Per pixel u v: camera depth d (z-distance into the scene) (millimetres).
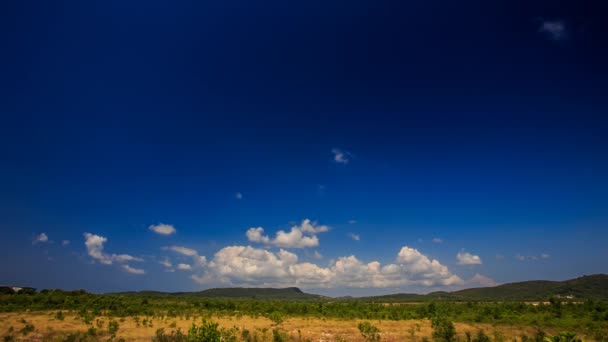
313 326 52969
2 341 34594
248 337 38969
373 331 43500
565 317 59594
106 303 69312
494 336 42875
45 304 65312
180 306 76062
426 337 42562
